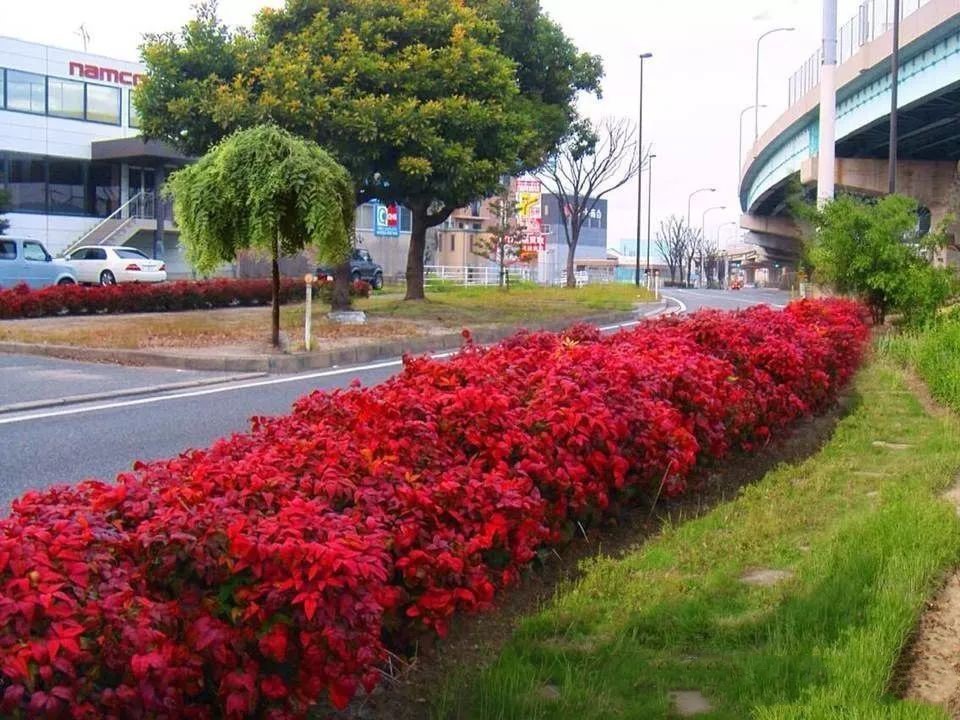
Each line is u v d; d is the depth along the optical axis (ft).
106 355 47.44
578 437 16.84
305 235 52.01
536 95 84.58
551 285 150.20
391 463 14.10
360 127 60.49
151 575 10.25
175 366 45.98
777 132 133.28
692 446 19.97
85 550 9.95
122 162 130.82
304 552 10.11
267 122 59.21
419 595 12.19
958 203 97.14
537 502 14.56
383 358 52.29
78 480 23.65
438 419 16.46
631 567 17.08
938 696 12.23
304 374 44.98
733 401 23.39
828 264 57.67
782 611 14.71
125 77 132.26
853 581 15.39
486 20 76.13
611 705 12.03
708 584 16.19
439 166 64.28
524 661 13.23
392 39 67.36
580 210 146.00
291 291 88.22
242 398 37.04
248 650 10.05
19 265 83.87
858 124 107.55
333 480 12.98
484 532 13.64
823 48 69.31
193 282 81.97
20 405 33.78
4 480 23.57
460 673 12.91
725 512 20.74
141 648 8.89
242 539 10.09
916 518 18.54
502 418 16.63
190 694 9.65
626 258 363.76
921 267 56.03
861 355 39.63
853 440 28.53
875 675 12.25
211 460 14.26
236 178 48.75
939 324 49.55
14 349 50.19
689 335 28.27
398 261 176.04
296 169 48.57
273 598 9.89
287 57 62.08
